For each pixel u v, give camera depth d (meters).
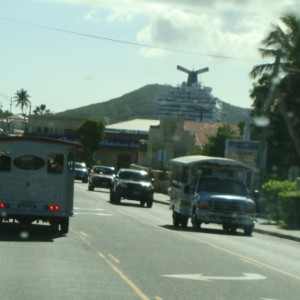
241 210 61.81
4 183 48.34
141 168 163.12
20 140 48.44
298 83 112.19
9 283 27.91
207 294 27.55
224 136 155.25
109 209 84.81
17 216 49.03
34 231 51.38
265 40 113.19
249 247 49.50
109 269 33.38
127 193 97.12
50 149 48.75
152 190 98.50
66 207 49.16
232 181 64.31
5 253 37.44
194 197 63.25
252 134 129.00
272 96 114.94
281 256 44.69
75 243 44.53
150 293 27.00
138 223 65.94
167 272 33.31
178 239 51.47
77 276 30.61
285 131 123.88
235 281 31.72
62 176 48.84
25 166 48.56
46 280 29.09
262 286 30.67
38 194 48.59
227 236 58.59
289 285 31.48
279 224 76.38
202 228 67.12
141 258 38.38
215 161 65.12
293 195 73.19
